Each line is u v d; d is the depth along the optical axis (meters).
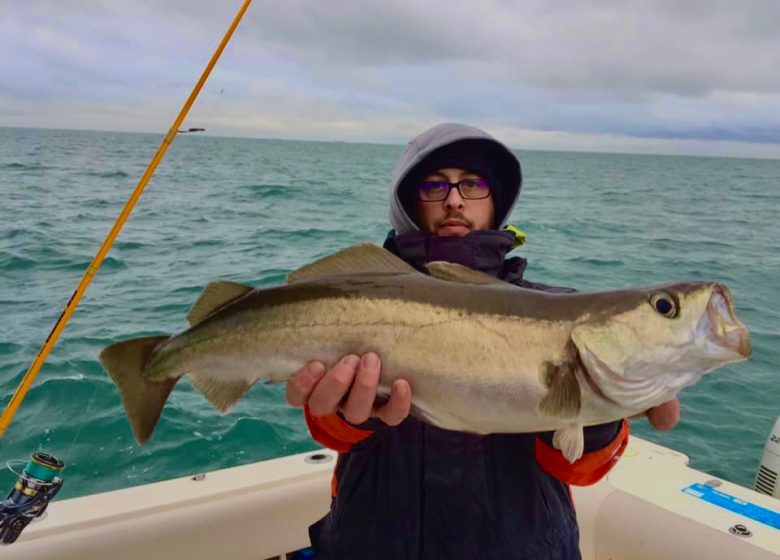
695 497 3.31
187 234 15.58
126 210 2.95
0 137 119.06
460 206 2.71
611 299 2.10
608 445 2.12
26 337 7.45
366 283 2.19
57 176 31.91
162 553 2.92
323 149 117.12
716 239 18.84
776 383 6.99
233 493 3.28
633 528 3.12
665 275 13.19
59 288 9.84
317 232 16.55
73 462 5.00
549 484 2.24
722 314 2.02
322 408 2.01
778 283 12.60
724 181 57.38
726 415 6.28
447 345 2.07
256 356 2.21
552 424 2.03
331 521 2.30
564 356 2.05
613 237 18.48
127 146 81.44
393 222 2.91
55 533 2.88
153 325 7.98
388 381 2.10
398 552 2.13
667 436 5.91
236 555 3.07
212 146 100.12
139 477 4.88
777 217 25.92
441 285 2.17
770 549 2.85
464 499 2.14
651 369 2.04
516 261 2.73
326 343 2.13
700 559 2.87
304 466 3.59
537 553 2.13
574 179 52.09
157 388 2.36
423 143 2.72
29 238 13.73
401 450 2.21
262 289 2.28
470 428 2.09
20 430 5.37
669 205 30.42
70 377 6.27
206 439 5.40
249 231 16.39
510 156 2.77
